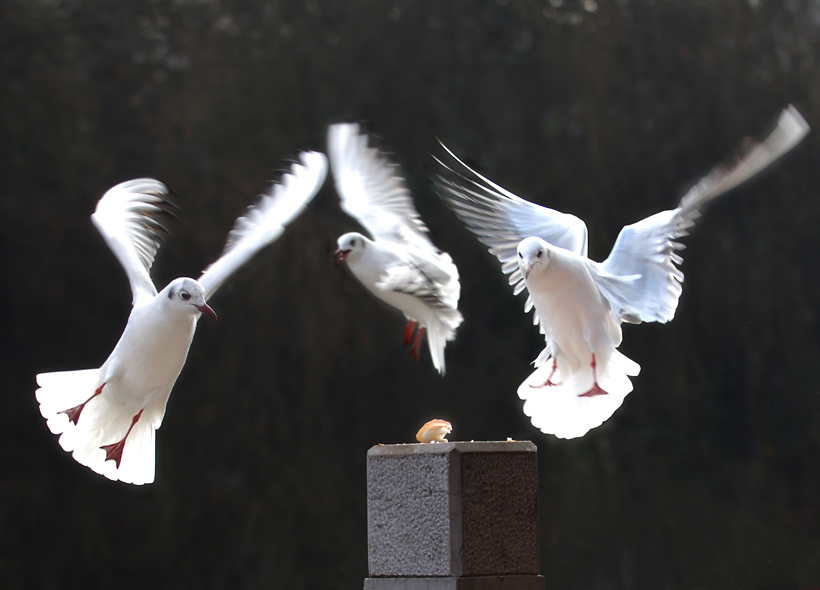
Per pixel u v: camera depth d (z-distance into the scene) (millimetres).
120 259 7418
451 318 10766
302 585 19969
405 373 21375
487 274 22016
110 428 7230
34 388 20109
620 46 23031
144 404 7180
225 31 21625
